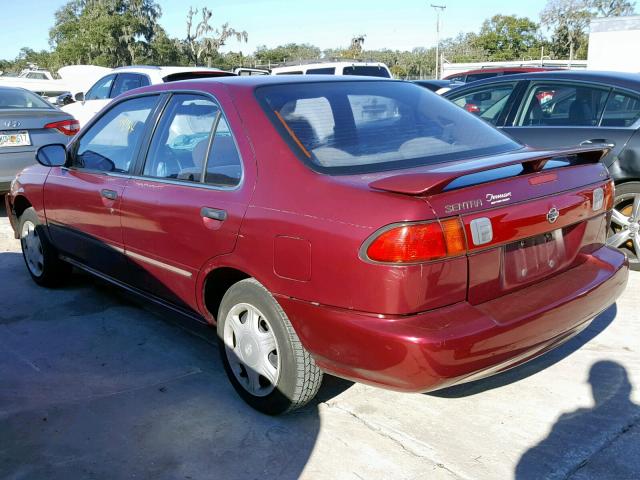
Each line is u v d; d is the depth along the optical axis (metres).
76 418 3.26
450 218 2.56
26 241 5.34
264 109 3.24
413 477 2.74
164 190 3.60
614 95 5.22
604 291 3.13
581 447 2.92
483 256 2.68
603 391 3.41
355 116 3.36
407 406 3.31
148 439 3.07
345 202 2.68
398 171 2.95
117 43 60.00
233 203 3.12
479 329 2.58
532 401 3.33
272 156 3.06
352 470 2.80
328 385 3.54
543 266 2.98
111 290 5.20
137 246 3.87
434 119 3.56
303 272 2.78
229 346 3.37
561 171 3.08
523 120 5.72
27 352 4.06
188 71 10.55
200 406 3.36
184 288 3.57
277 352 3.06
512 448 2.93
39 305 4.88
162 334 4.32
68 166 4.64
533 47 62.59
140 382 3.64
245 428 3.15
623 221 5.16
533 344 2.79
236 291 3.21
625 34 23.84
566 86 5.51
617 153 5.07
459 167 2.87
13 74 50.62
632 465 2.78
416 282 2.52
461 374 2.58
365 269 2.57
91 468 2.86
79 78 16.03
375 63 15.77
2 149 7.43
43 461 2.91
